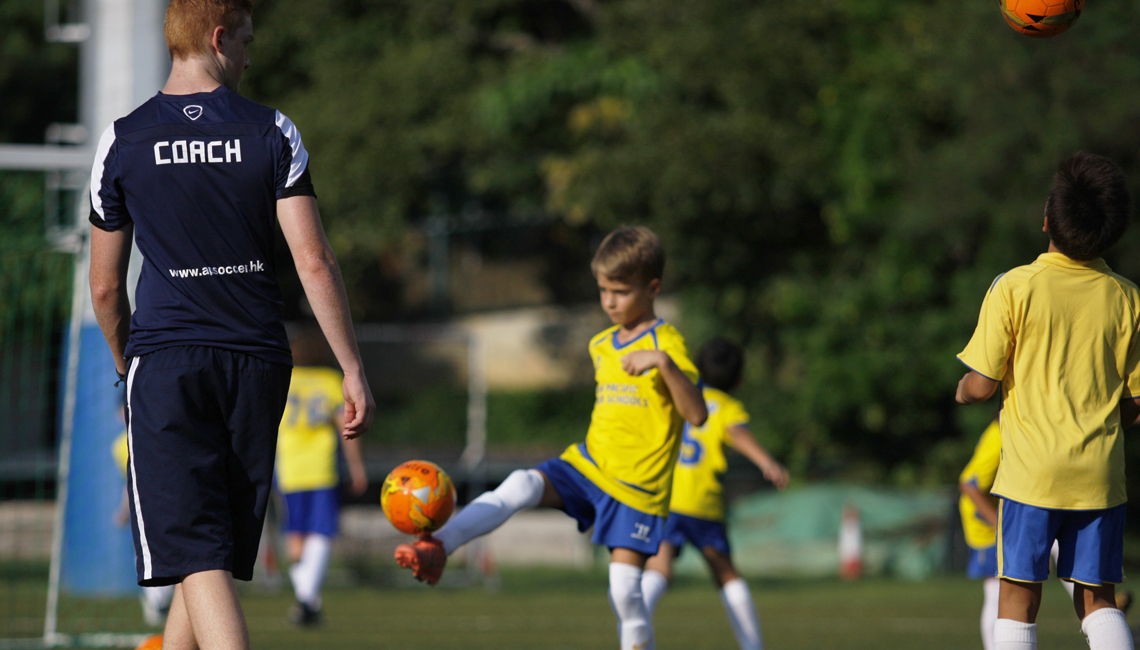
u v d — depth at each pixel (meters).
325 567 30.08
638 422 16.12
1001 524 14.37
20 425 41.22
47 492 52.78
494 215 99.31
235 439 11.77
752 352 72.56
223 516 11.61
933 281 65.44
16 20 81.88
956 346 64.19
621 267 16.48
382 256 90.12
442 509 14.72
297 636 27.73
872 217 65.19
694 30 66.88
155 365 11.56
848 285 66.88
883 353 65.56
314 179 72.25
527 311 104.00
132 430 11.57
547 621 31.75
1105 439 13.98
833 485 64.31
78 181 30.67
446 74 73.81
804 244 71.69
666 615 33.81
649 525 16.02
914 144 65.25
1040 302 14.16
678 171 65.00
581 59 72.38
